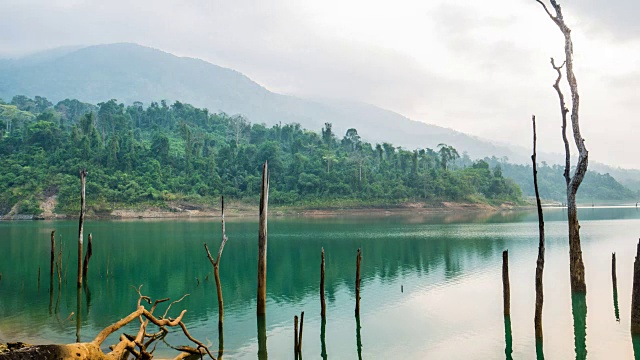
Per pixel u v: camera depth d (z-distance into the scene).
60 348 14.41
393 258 48.91
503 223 101.19
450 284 35.16
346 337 22.92
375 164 186.00
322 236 72.38
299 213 142.88
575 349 20.38
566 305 27.61
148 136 188.62
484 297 30.62
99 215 124.56
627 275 36.47
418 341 22.08
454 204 162.75
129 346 17.08
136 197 132.12
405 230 82.88
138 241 66.44
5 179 130.12
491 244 59.66
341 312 27.72
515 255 49.06
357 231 81.31
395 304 29.34
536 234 72.88
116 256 51.81
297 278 38.84
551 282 34.47
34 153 141.12
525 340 21.73
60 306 29.73
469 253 51.47
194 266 45.06
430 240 65.50
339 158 168.62
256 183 151.88
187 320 26.20
